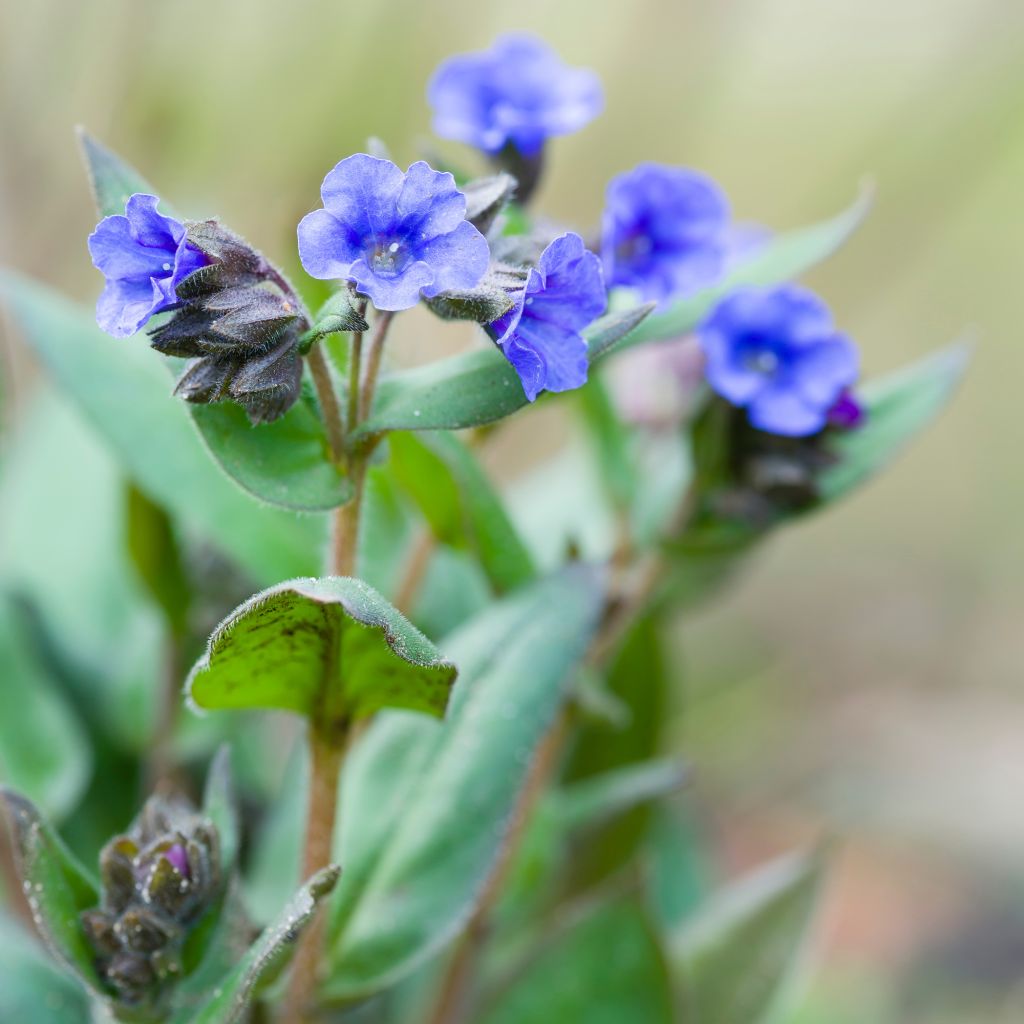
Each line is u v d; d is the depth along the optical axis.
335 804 0.30
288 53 0.44
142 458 0.33
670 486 0.34
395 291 0.27
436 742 0.31
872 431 0.33
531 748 0.31
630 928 0.33
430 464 0.32
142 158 0.42
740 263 0.33
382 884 0.31
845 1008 0.41
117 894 0.29
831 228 0.33
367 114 0.45
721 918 0.35
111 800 0.35
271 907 0.32
